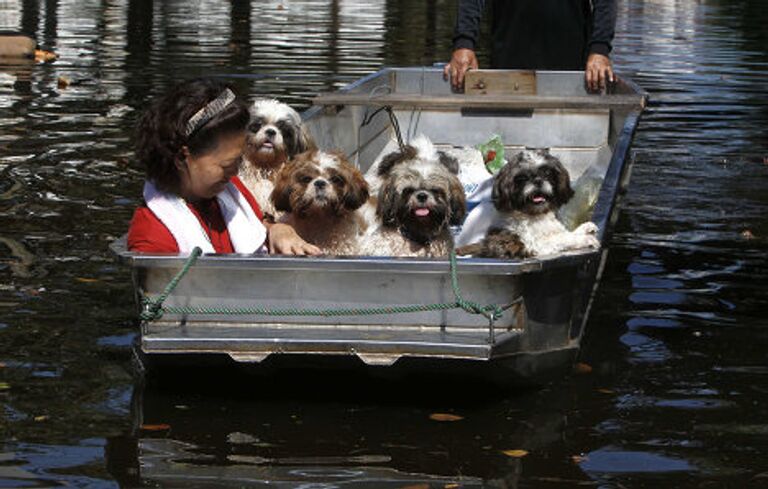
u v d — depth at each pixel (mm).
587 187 8977
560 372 6160
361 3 32719
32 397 5746
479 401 5879
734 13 31375
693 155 12703
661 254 8875
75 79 16672
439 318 5738
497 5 10781
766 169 12055
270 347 5559
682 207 10414
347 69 18328
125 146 12211
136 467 4992
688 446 5332
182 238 5918
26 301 7223
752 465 5121
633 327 7121
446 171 6879
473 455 5199
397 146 11148
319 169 6902
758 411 5777
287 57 19719
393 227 6848
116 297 7359
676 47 22609
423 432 5461
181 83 5973
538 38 10547
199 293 5746
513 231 6945
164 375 5992
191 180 5938
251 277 5699
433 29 26078
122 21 25188
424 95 9602
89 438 5289
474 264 5512
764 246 9164
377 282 5668
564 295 6035
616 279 8180
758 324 7227
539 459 5160
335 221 7125
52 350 6410
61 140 12438
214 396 5871
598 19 10203
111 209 9641
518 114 10906
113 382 5992
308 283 5699
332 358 5699
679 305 7602
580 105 9445
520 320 5738
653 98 16438
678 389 6082
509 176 7012
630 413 5730
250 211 6324
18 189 10250
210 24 25203
